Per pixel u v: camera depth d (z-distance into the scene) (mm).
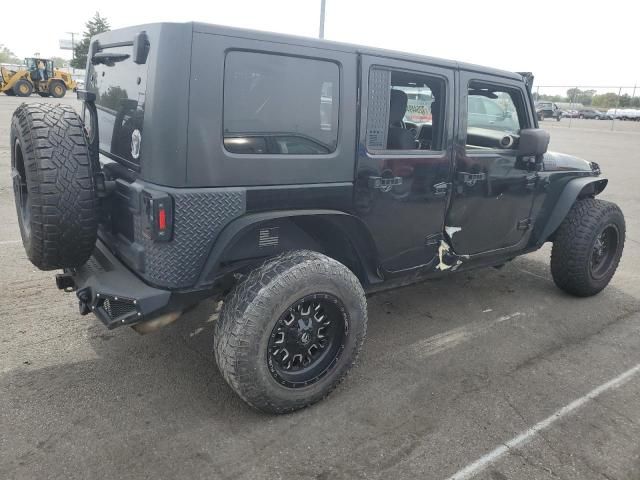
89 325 3766
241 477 2398
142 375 3193
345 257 3285
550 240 4625
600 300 4684
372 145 3064
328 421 2830
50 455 2480
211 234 2568
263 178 2658
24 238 2916
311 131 2807
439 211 3545
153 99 2395
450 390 3180
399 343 3764
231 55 2486
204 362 3369
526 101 4137
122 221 2830
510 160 3912
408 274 3566
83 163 2568
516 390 3205
